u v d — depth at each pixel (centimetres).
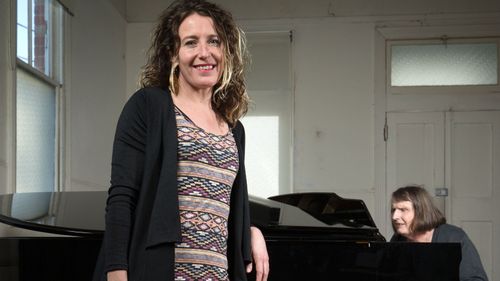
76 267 222
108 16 693
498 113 717
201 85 159
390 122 729
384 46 735
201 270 149
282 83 750
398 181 723
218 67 162
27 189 499
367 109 732
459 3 729
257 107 750
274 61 752
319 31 742
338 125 733
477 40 727
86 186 618
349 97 734
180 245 149
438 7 729
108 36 693
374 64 734
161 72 162
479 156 717
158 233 144
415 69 733
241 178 164
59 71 562
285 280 237
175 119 154
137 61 758
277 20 744
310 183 731
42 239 223
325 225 253
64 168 559
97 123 655
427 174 721
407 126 727
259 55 753
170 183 148
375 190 725
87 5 625
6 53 448
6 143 445
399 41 736
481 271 325
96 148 651
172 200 147
